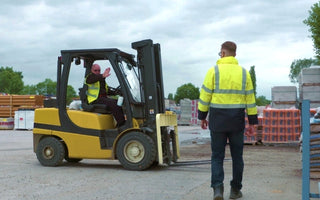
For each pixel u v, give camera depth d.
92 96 7.57
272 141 13.30
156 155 7.03
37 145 7.77
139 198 4.68
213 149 4.47
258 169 7.19
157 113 7.19
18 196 4.82
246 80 4.43
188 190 5.14
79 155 7.39
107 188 5.32
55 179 6.07
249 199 4.62
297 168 7.35
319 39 14.63
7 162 8.23
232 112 4.37
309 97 12.78
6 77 104.50
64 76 7.61
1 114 27.03
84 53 7.51
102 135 7.32
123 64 7.54
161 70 7.56
